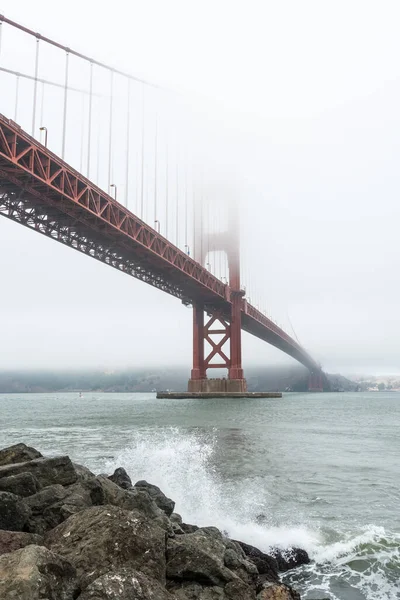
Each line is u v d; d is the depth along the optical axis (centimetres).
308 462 1559
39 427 3188
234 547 624
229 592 475
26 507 560
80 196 3866
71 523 503
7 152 3172
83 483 659
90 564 442
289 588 512
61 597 380
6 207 3812
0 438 2427
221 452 1767
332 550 711
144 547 473
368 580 616
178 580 480
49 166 3534
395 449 1964
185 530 707
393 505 981
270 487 1144
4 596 353
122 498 674
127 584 399
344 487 1159
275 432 2662
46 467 694
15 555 396
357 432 2761
